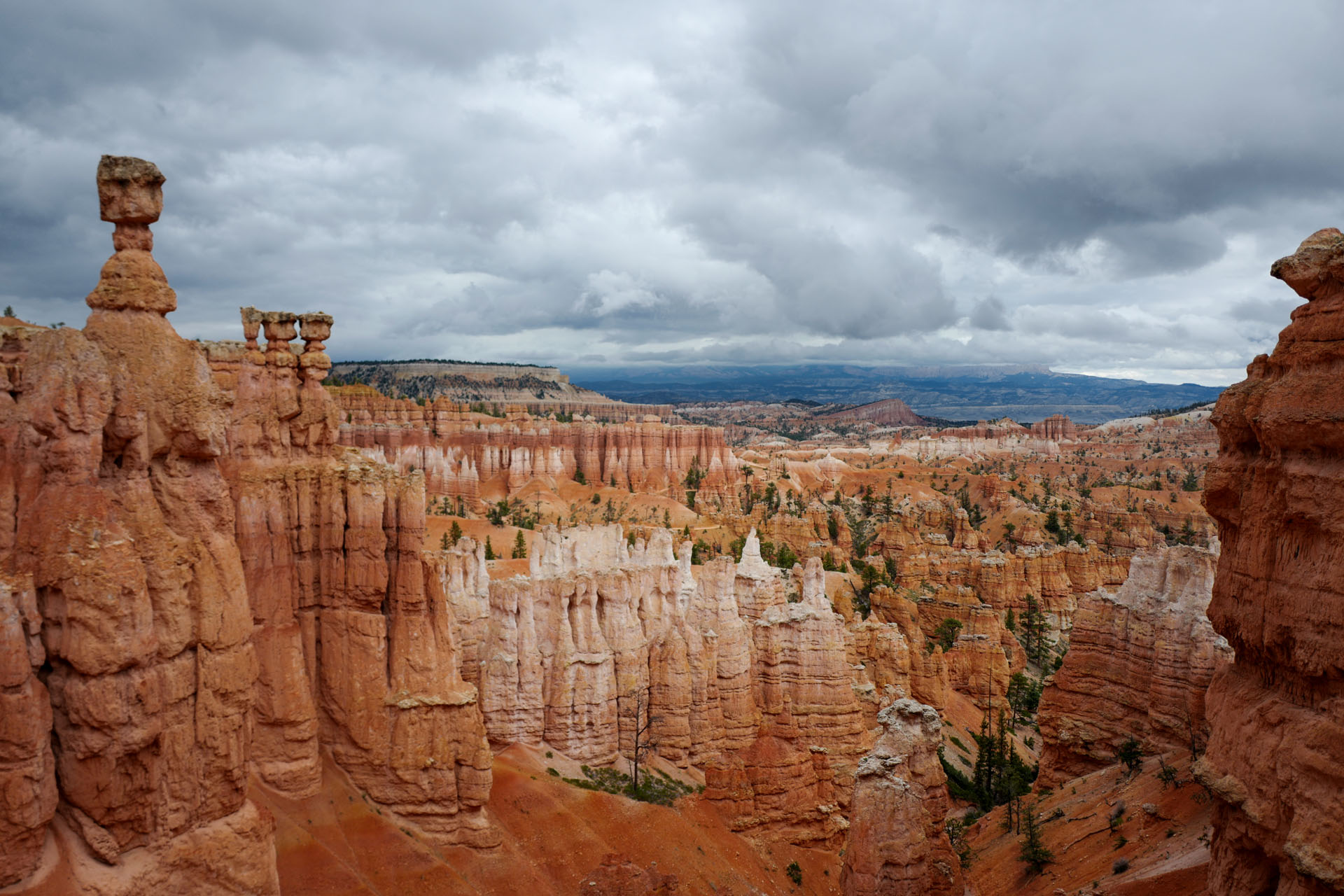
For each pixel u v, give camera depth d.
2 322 26.53
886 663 83.31
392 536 38.69
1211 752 24.53
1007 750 78.56
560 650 53.38
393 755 37.91
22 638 20.78
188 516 24.62
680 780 54.38
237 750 24.95
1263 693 23.27
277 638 36.03
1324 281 21.86
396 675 38.47
